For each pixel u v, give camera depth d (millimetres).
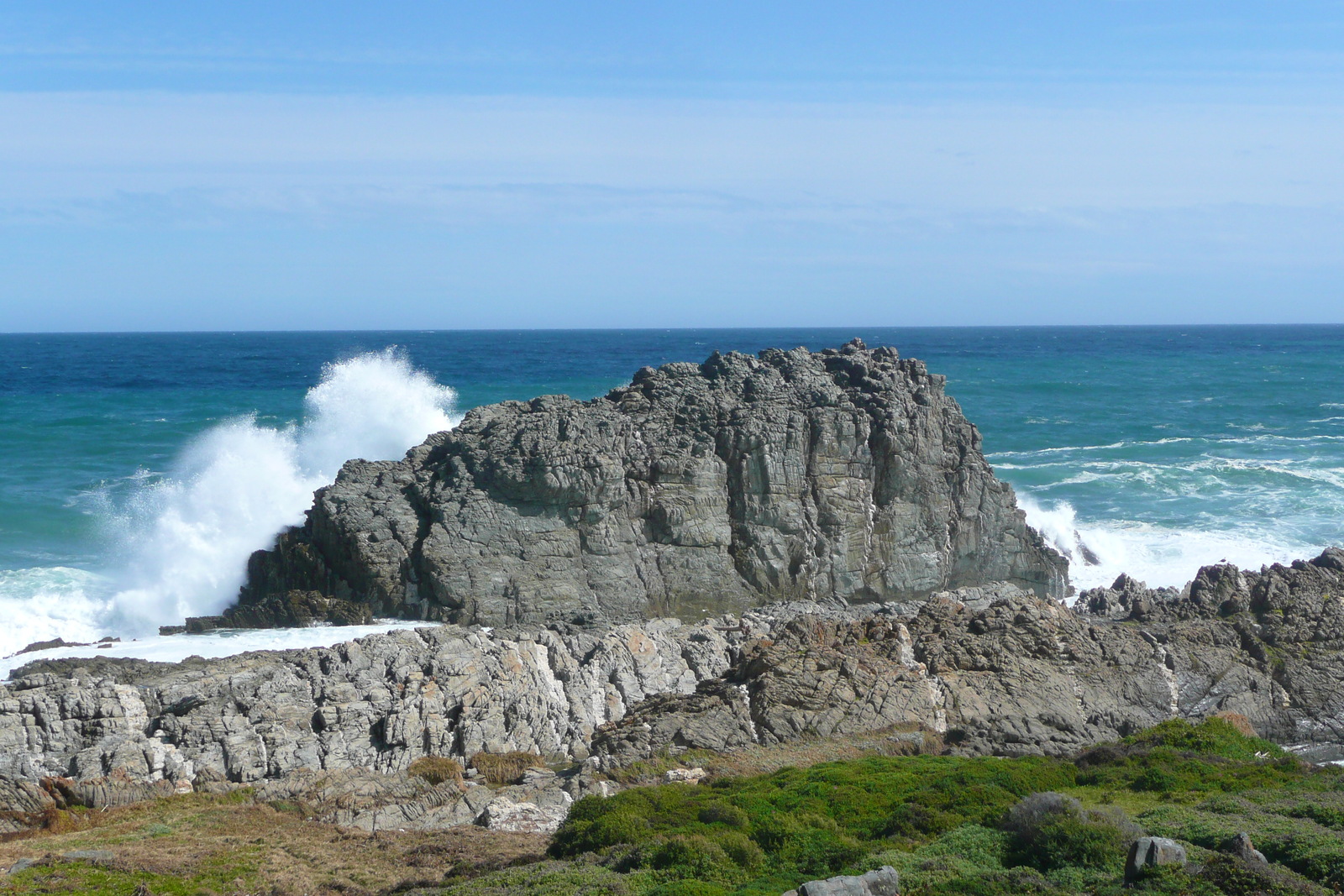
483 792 33094
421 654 39156
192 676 37344
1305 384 158625
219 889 26469
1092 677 40812
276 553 52562
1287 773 32031
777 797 29688
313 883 26844
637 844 26859
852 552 53500
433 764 34688
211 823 30859
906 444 54500
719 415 53844
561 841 28188
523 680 38812
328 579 50062
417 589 48219
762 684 38906
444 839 30000
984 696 39188
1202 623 44438
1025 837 25453
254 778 34094
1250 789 30344
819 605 50375
